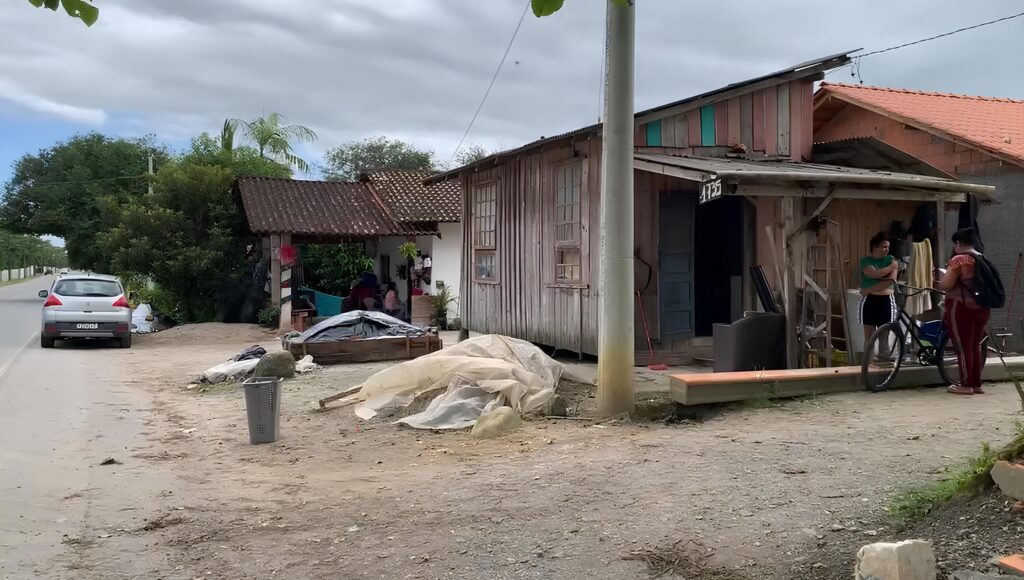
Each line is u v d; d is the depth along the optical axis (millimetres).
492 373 8977
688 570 4051
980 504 4141
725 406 8133
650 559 4215
